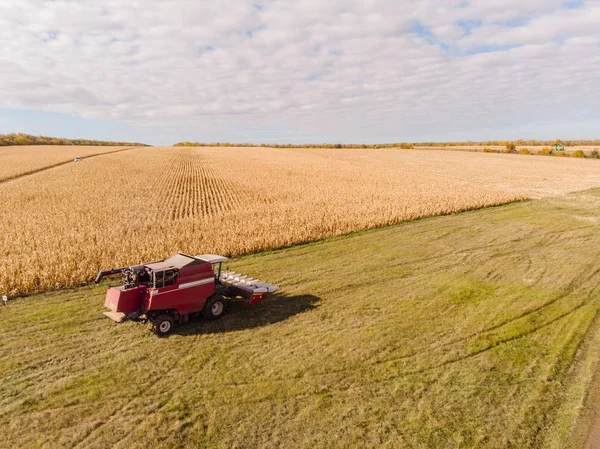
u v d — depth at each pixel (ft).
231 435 24.16
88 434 24.26
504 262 59.11
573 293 46.62
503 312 41.37
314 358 32.68
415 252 64.44
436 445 23.52
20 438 23.81
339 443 23.58
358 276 53.11
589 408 26.63
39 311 41.22
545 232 77.92
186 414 26.02
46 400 27.30
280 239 67.72
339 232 75.51
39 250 58.90
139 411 26.25
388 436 24.17
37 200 107.45
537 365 31.71
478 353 33.55
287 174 180.34
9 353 33.14
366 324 38.88
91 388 28.63
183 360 32.30
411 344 35.01
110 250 59.00
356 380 29.73
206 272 38.42
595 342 35.35
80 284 49.11
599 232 77.56
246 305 43.52
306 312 41.70
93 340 35.47
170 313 37.04
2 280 46.09
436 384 29.30
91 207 97.96
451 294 46.57
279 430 24.61
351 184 144.66
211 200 112.78
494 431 24.70
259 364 31.81
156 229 75.56
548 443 23.77
